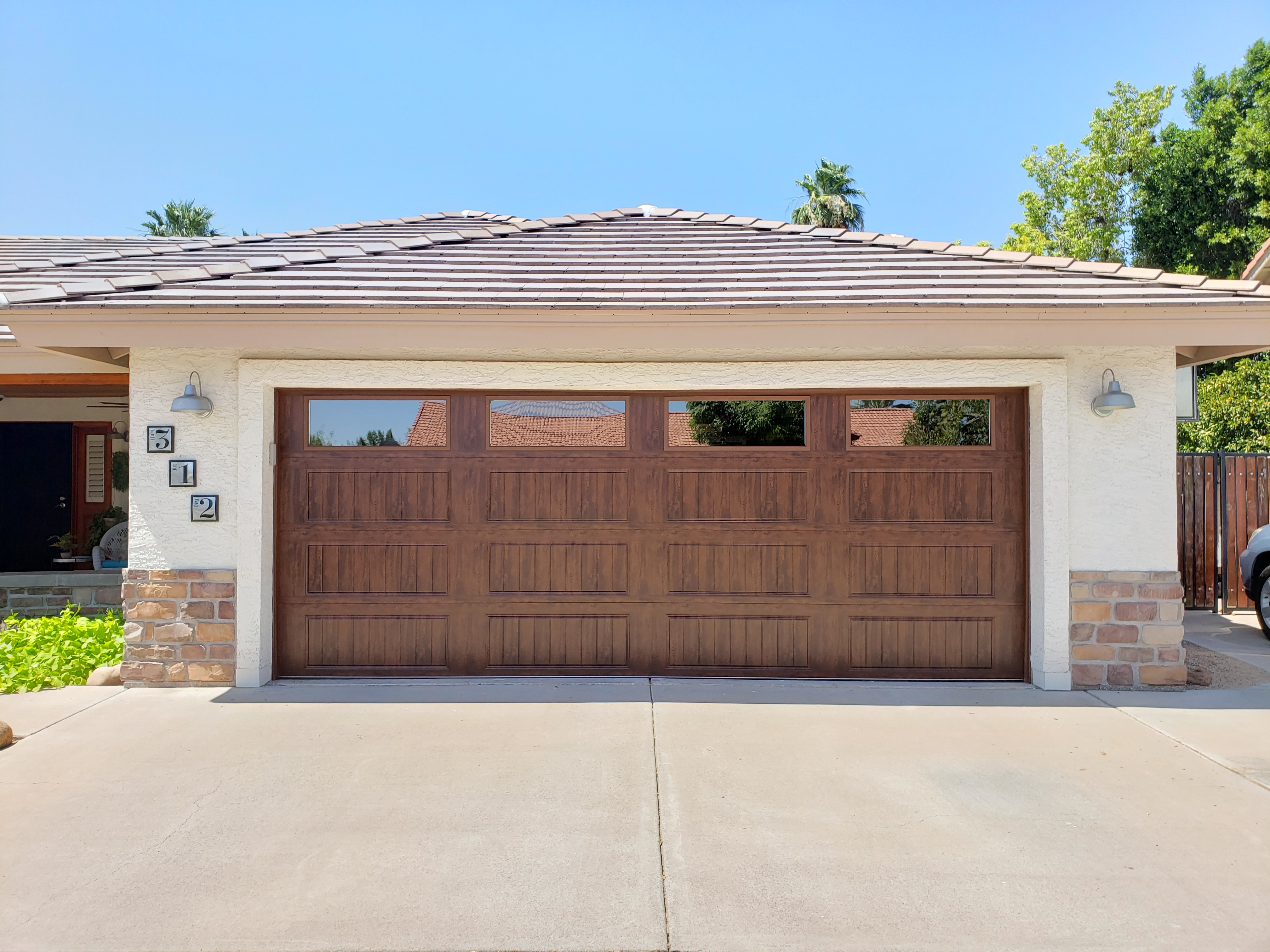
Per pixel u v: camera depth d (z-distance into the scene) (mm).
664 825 4273
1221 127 26312
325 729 5707
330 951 3246
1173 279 6539
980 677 6883
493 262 7383
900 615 6891
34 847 4047
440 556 6965
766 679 6898
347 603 6957
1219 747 5367
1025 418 6836
